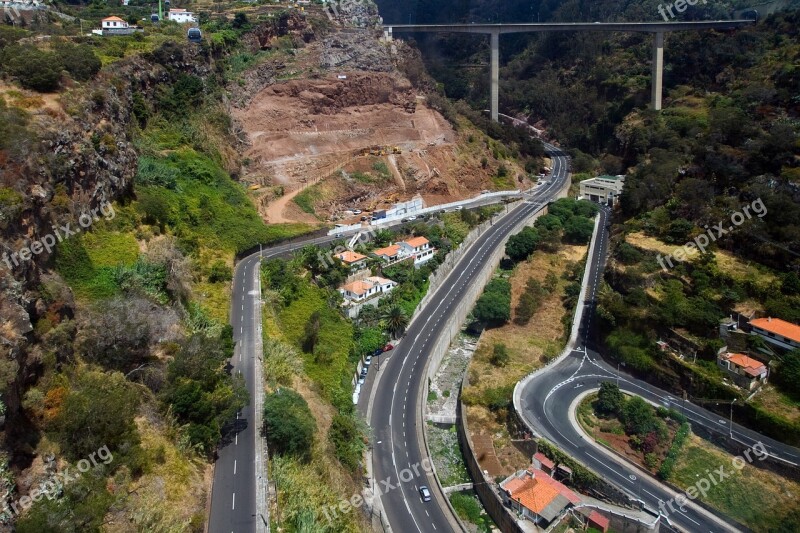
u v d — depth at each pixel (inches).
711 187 4035.4
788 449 2527.1
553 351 3499.0
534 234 4781.0
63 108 2551.7
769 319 3034.0
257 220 3850.9
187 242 3009.4
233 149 4581.7
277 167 4864.7
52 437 1551.4
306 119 5413.4
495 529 2335.1
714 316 3102.9
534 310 3966.5
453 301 3897.6
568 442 2674.7
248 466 1860.2
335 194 4911.4
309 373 2701.8
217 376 2014.0
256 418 2086.6
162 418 1836.9
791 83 5036.9
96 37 3882.9
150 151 3570.4
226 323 2635.3
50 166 2185.0
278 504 1755.7
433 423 2977.4
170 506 1605.6
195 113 4284.0
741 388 2819.9
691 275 3437.5
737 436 2623.0
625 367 3235.7
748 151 4143.7
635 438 2677.2
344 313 3358.8
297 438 1994.3
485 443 2758.4
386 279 3732.8
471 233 4785.9
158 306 2281.0
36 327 1712.6
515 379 3218.5
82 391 1690.5
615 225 4746.6
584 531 2208.4
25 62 2556.6
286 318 2947.8
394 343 3457.2
